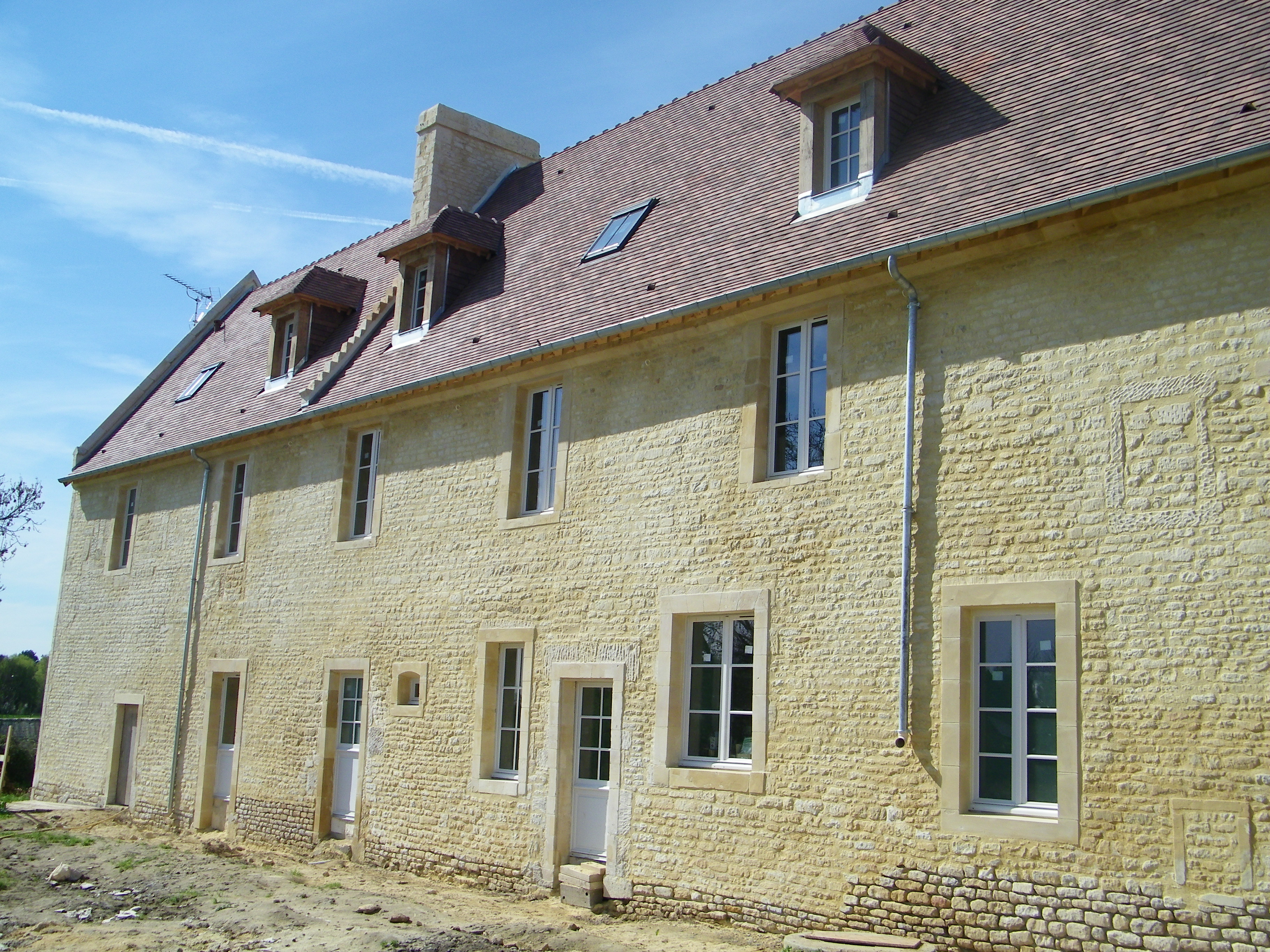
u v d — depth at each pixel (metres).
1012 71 10.92
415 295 15.91
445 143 18.56
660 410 11.49
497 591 12.80
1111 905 7.84
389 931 10.02
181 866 13.33
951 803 8.70
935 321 9.54
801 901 9.45
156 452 19.09
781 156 12.53
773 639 10.09
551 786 11.73
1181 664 7.85
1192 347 8.16
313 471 16.00
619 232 13.66
